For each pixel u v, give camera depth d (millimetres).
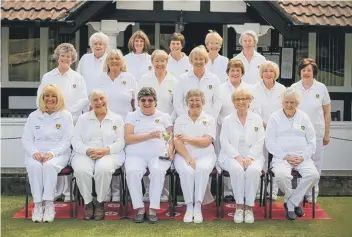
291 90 7859
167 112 8289
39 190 7562
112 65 8203
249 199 7566
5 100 11734
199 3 11125
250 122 7863
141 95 7797
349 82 12078
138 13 11070
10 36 11695
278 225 7508
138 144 7816
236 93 7789
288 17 10891
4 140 10070
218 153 8352
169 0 11062
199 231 7211
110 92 8258
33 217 7574
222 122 8055
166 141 7781
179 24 11078
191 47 12312
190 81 8109
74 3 11477
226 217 7809
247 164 7652
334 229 7379
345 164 10172
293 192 7789
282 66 11930
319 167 8477
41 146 7812
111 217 7773
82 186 7594
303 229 7363
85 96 8367
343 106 12102
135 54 8844
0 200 8672
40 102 7832
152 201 7551
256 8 10938
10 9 11133
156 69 8188
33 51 11750
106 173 7527
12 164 10086
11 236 6984
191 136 7805
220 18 11195
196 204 7637
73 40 11945
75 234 7070
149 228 7320
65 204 8406
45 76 8336
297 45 11891
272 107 8281
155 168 7570
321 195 9070
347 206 8469
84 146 7754
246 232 7203
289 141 7859
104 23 11070
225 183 8719
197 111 7781
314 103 8352
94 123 7824
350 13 11617
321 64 12047
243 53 8828
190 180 7590
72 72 8344
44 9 11211
